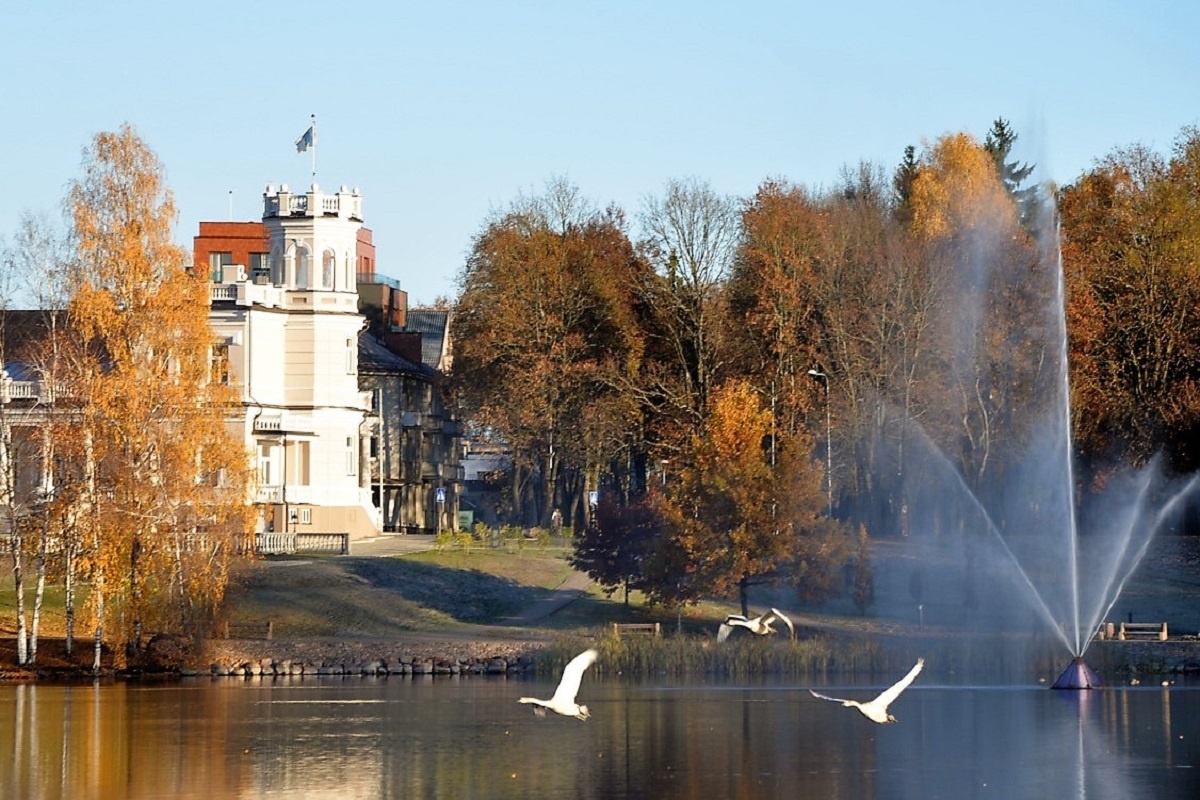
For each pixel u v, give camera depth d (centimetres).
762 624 9169
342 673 14012
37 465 15088
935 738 10944
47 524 13975
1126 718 11694
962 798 9131
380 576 16738
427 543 19775
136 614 13862
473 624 15775
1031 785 9450
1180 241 18450
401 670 14075
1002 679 13950
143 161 14025
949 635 14925
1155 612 15912
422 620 15775
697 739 10944
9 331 18900
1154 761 10075
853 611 16062
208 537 13812
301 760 10169
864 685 13425
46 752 10400
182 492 13650
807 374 18750
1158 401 17988
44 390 14175
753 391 18150
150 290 13862
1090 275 18325
